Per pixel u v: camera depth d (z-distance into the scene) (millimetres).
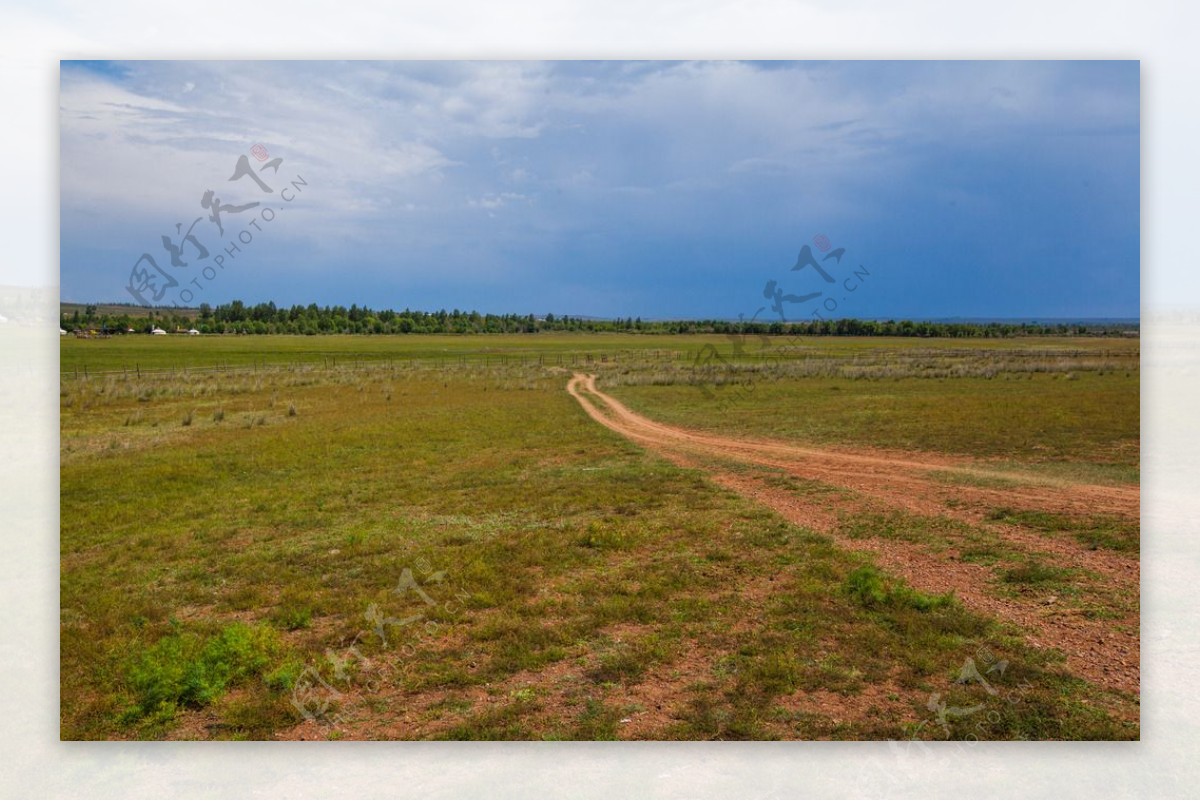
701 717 6902
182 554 11430
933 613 8594
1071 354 36750
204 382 32688
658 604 9102
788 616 8672
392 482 15859
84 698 7660
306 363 43562
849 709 7000
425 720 7012
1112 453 16422
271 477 16469
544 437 21281
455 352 54312
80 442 20297
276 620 8992
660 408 27312
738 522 12234
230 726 7086
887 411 23703
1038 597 8961
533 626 8578
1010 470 15234
